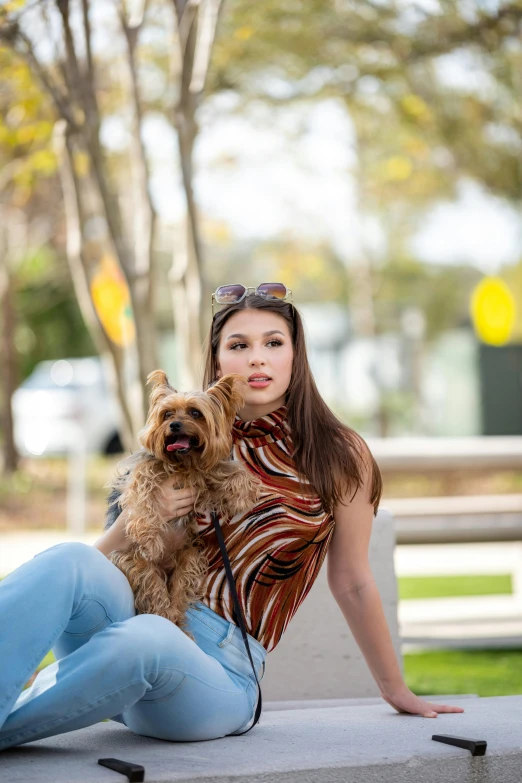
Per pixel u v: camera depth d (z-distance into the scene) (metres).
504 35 10.94
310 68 11.84
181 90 8.02
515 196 14.01
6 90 9.80
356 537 3.61
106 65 10.58
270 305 3.59
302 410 3.50
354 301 29.44
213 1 8.11
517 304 32.41
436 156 15.73
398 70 11.86
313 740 3.25
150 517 3.35
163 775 2.80
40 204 18.11
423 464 9.98
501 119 12.60
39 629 2.88
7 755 3.07
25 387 21.75
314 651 4.68
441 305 29.80
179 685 3.06
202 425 3.36
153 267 8.23
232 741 3.25
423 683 6.10
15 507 15.48
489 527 6.96
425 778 3.01
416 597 9.17
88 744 3.23
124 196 14.38
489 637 7.29
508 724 3.45
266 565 3.34
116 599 3.12
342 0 11.16
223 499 3.35
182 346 8.55
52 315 24.62
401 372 31.28
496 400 24.39
